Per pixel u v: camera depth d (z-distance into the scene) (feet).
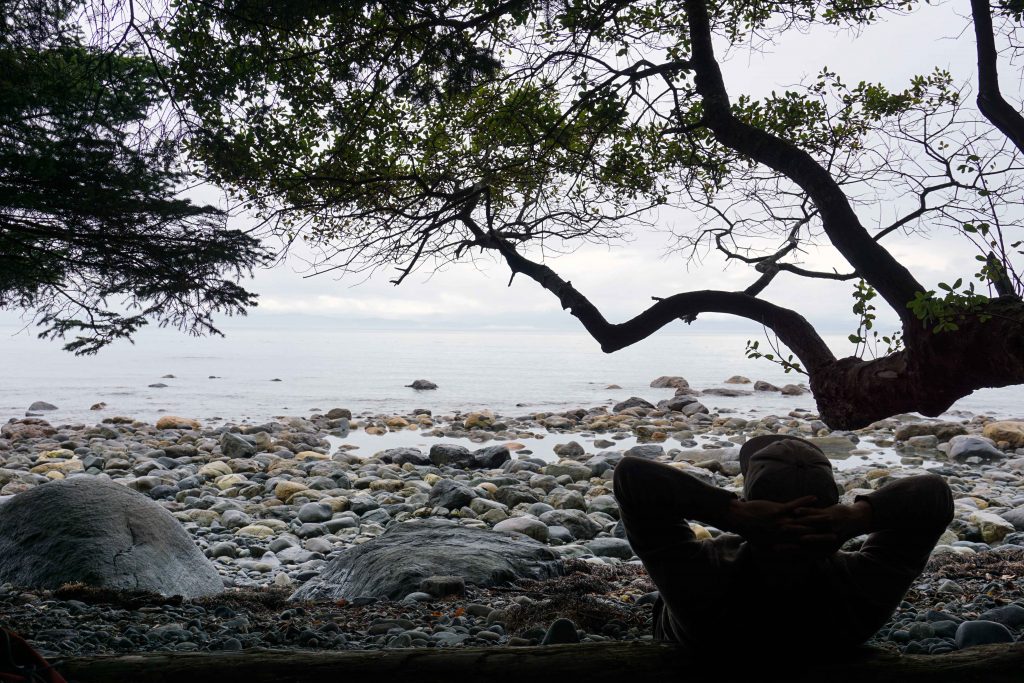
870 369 15.56
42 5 20.49
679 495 8.18
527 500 43.55
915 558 8.45
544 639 15.94
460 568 25.02
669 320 18.31
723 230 22.50
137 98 21.06
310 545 35.40
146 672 9.52
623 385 135.95
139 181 22.56
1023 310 12.85
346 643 17.47
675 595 8.51
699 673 8.89
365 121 21.27
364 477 50.42
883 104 21.36
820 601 8.46
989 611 19.13
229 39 20.08
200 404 102.12
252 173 21.24
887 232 19.67
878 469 54.54
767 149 16.88
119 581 24.23
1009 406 107.04
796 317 17.25
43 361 195.62
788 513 8.08
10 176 22.18
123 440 67.72
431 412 95.25
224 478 48.75
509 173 21.56
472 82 20.01
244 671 9.42
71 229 23.81
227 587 28.55
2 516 26.71
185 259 24.49
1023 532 36.78
